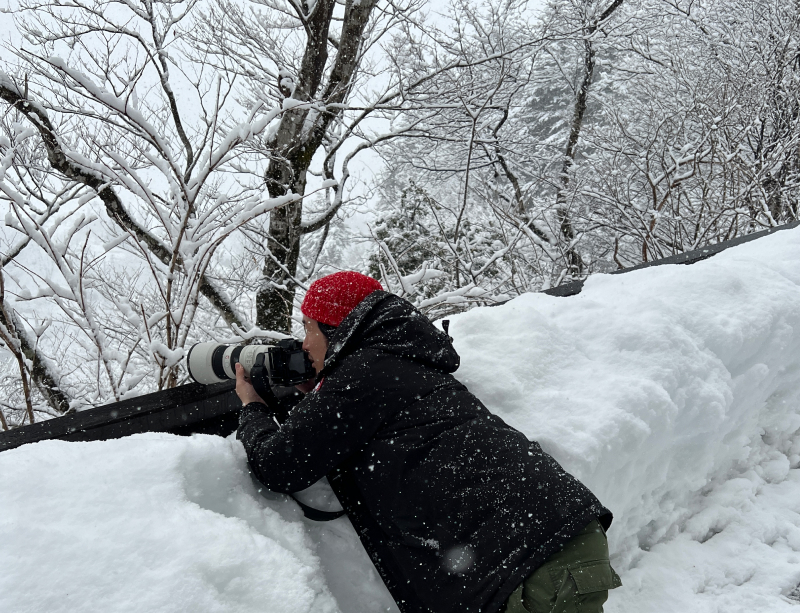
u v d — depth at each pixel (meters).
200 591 1.12
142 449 1.38
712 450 2.25
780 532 2.17
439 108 7.75
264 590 1.19
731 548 2.06
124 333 5.57
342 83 7.17
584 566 1.22
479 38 8.54
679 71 8.79
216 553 1.18
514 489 1.28
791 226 3.63
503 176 11.41
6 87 4.08
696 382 2.09
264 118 3.88
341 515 1.54
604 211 8.65
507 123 10.26
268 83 7.49
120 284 5.98
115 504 1.22
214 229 4.09
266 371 1.63
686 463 2.19
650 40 10.81
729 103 7.29
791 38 8.16
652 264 3.17
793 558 2.04
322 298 1.58
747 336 2.28
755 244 3.26
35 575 1.04
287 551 1.29
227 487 1.44
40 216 4.05
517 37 9.17
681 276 2.53
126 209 5.47
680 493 2.20
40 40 5.54
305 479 1.40
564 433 1.76
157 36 5.91
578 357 2.08
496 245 7.36
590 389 1.93
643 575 1.92
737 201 6.41
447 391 1.46
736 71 8.12
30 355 4.87
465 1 8.69
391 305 1.54
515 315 2.17
